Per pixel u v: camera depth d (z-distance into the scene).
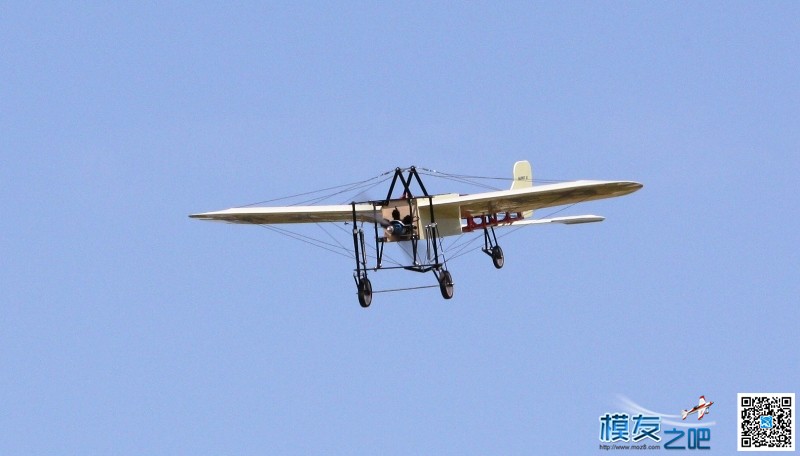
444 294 91.00
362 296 88.56
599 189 85.00
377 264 90.31
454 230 94.81
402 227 89.06
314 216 95.88
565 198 89.81
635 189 85.00
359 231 89.38
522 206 95.06
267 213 93.62
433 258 90.44
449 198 92.00
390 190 90.00
